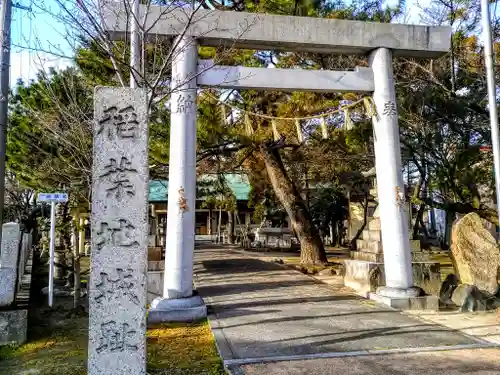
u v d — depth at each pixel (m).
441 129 15.16
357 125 14.23
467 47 12.97
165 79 9.13
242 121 13.84
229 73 8.88
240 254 22.67
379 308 8.77
